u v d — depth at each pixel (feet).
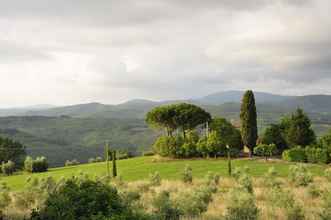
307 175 118.32
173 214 63.93
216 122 236.02
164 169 183.93
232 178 137.28
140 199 84.28
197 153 223.51
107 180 118.42
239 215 63.82
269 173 139.64
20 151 341.82
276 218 66.39
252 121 218.79
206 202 84.89
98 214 40.57
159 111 243.81
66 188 45.01
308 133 216.95
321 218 64.80
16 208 83.05
